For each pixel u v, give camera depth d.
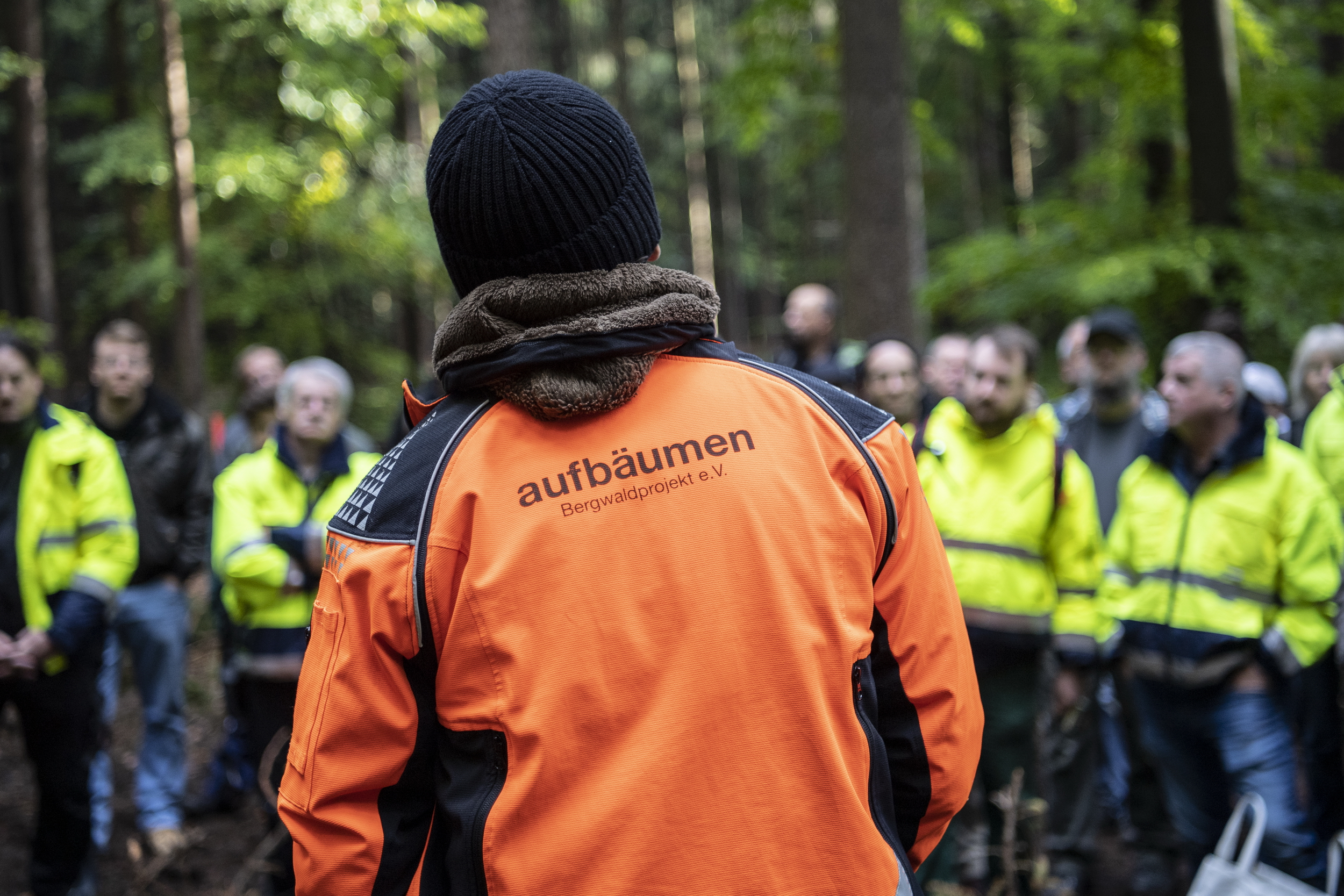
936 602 1.24
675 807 1.05
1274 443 3.09
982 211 17.20
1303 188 7.35
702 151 21.53
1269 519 3.03
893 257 7.02
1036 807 3.11
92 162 10.60
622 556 1.09
